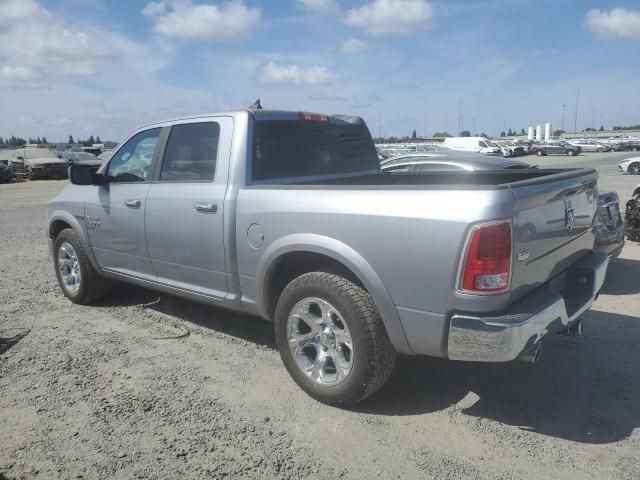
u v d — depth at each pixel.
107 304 5.88
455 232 2.94
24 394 3.83
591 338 4.71
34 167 30.69
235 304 4.14
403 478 2.89
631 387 3.85
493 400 3.71
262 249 3.81
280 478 2.90
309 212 3.52
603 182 21.77
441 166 9.23
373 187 3.31
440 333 3.08
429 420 3.46
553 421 3.44
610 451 3.10
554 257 3.49
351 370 3.42
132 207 4.80
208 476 2.92
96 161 32.62
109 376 4.11
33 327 5.20
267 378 4.05
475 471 2.94
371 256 3.25
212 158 4.24
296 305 3.66
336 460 3.05
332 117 4.96
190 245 4.32
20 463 3.04
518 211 3.00
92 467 3.00
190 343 4.75
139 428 3.38
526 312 3.01
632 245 8.39
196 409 3.61
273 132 4.32
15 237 10.58
